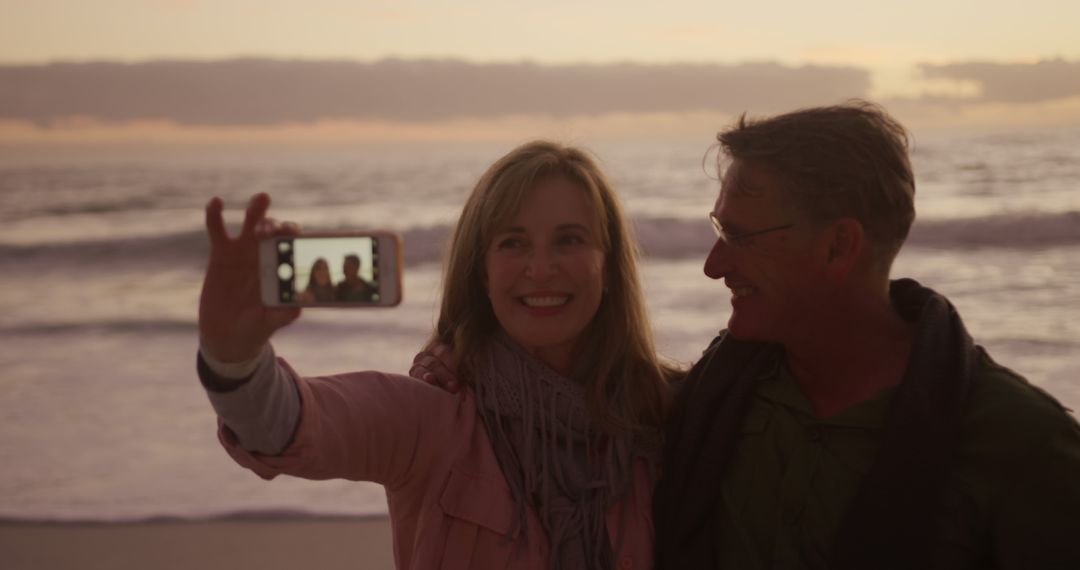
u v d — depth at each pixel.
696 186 27.56
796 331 2.24
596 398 2.44
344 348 10.70
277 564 5.23
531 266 2.35
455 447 2.34
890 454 2.07
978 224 17.19
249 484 6.57
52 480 6.72
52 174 33.62
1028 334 10.50
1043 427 2.01
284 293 1.78
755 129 2.22
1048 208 18.86
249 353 1.81
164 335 11.88
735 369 2.39
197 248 18.69
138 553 5.39
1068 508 1.98
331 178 32.47
